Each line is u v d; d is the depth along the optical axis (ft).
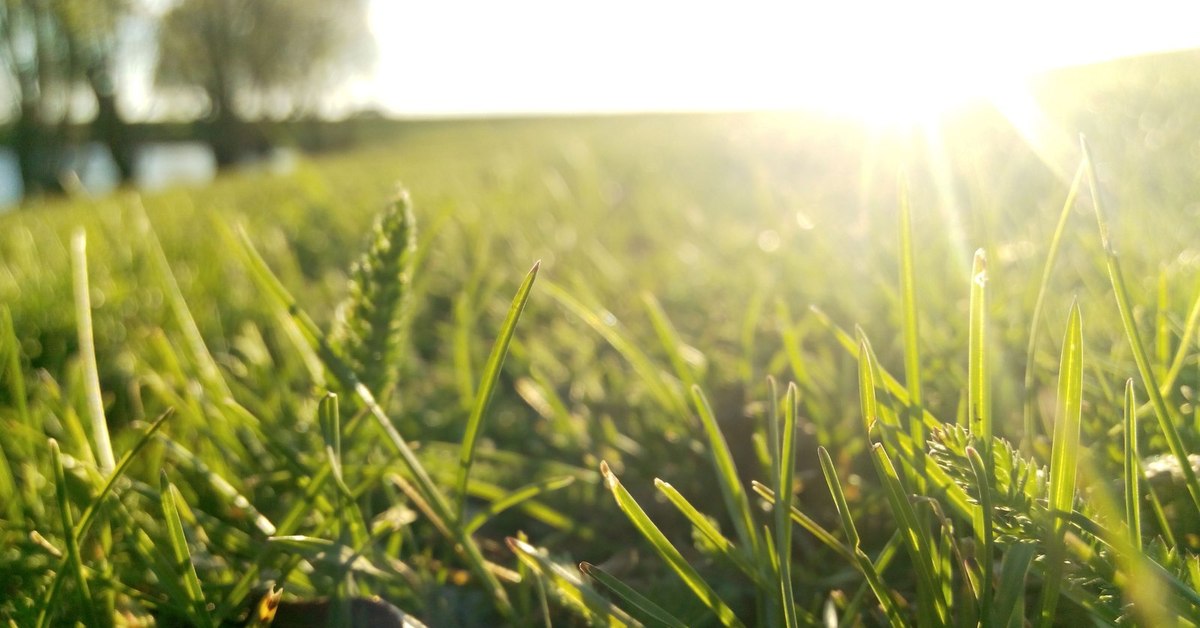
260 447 1.55
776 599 0.99
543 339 2.62
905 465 0.96
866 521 1.30
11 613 1.07
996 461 0.83
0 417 1.62
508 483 1.62
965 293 2.15
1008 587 0.82
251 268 1.21
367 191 6.79
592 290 2.99
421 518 1.44
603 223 4.78
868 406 0.93
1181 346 1.14
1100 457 1.16
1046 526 0.82
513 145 14.33
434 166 9.96
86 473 1.15
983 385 0.92
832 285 2.63
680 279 3.11
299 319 1.18
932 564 0.89
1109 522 0.82
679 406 1.59
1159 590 0.78
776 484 0.97
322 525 1.13
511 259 3.78
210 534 1.24
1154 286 1.74
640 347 2.39
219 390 1.61
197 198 7.59
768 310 2.56
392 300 1.19
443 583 1.24
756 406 1.52
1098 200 0.94
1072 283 2.17
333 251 4.23
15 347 1.37
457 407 1.97
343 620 0.98
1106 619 0.84
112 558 1.17
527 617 1.14
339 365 1.14
